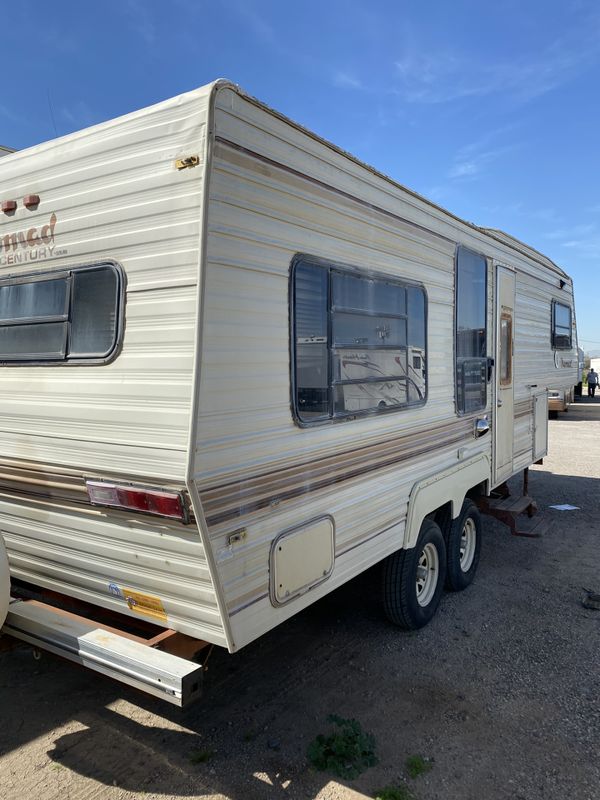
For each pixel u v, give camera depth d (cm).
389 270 351
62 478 275
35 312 284
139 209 242
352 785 266
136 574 262
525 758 284
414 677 356
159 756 286
